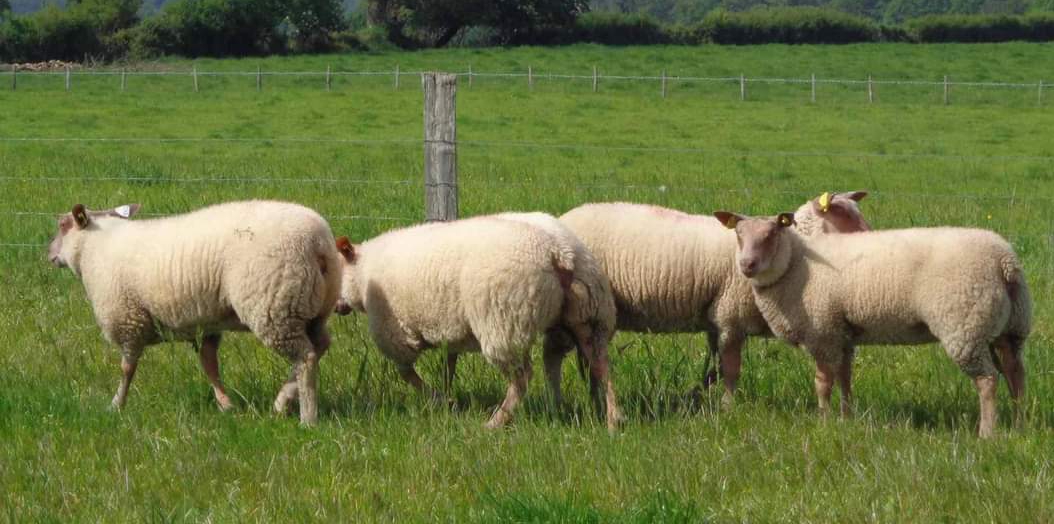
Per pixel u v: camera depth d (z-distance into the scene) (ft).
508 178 66.33
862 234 24.12
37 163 67.26
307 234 23.38
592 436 21.71
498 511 17.80
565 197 52.95
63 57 187.62
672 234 26.05
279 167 69.36
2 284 35.65
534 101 118.73
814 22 217.56
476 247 23.12
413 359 25.22
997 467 19.83
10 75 132.87
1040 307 32.89
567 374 26.99
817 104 119.44
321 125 98.78
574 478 19.58
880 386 26.08
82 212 25.22
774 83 139.95
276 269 23.02
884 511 17.92
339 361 27.40
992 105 119.96
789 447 21.13
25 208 49.65
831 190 64.18
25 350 28.30
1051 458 20.21
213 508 18.58
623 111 111.96
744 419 23.18
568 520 17.37
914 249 22.98
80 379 26.23
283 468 20.27
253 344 28.91
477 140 91.61
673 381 25.86
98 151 77.56
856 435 21.67
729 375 25.79
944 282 22.44
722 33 218.18
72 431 22.26
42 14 188.34
